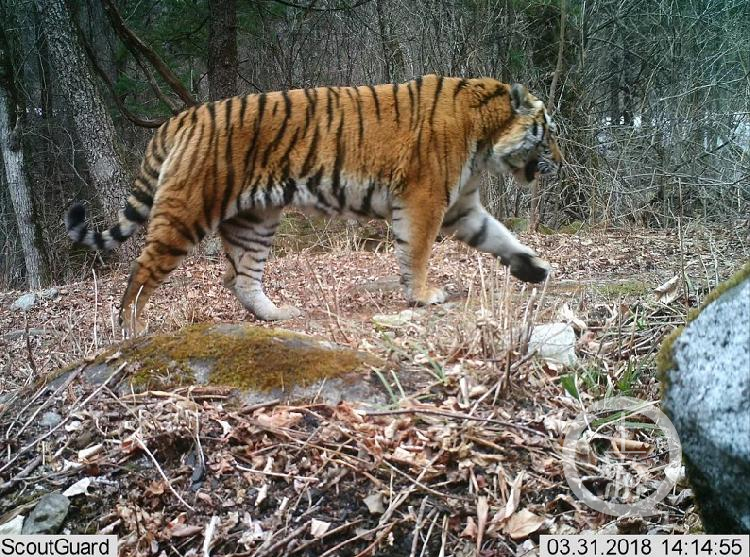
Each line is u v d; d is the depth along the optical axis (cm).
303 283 706
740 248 721
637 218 1012
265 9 1366
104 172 1065
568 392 359
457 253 765
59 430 336
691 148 1159
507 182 1159
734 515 208
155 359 366
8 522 286
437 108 555
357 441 310
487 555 272
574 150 1181
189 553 275
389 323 449
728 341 204
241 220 586
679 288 497
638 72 1420
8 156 1320
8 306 832
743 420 193
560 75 1217
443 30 1211
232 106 542
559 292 547
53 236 1471
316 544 274
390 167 550
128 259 1055
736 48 1261
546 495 294
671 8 1278
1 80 1288
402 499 286
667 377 225
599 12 1317
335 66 1628
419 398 338
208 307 644
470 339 387
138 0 1681
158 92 1095
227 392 344
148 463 311
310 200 558
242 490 296
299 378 346
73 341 516
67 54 1035
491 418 325
